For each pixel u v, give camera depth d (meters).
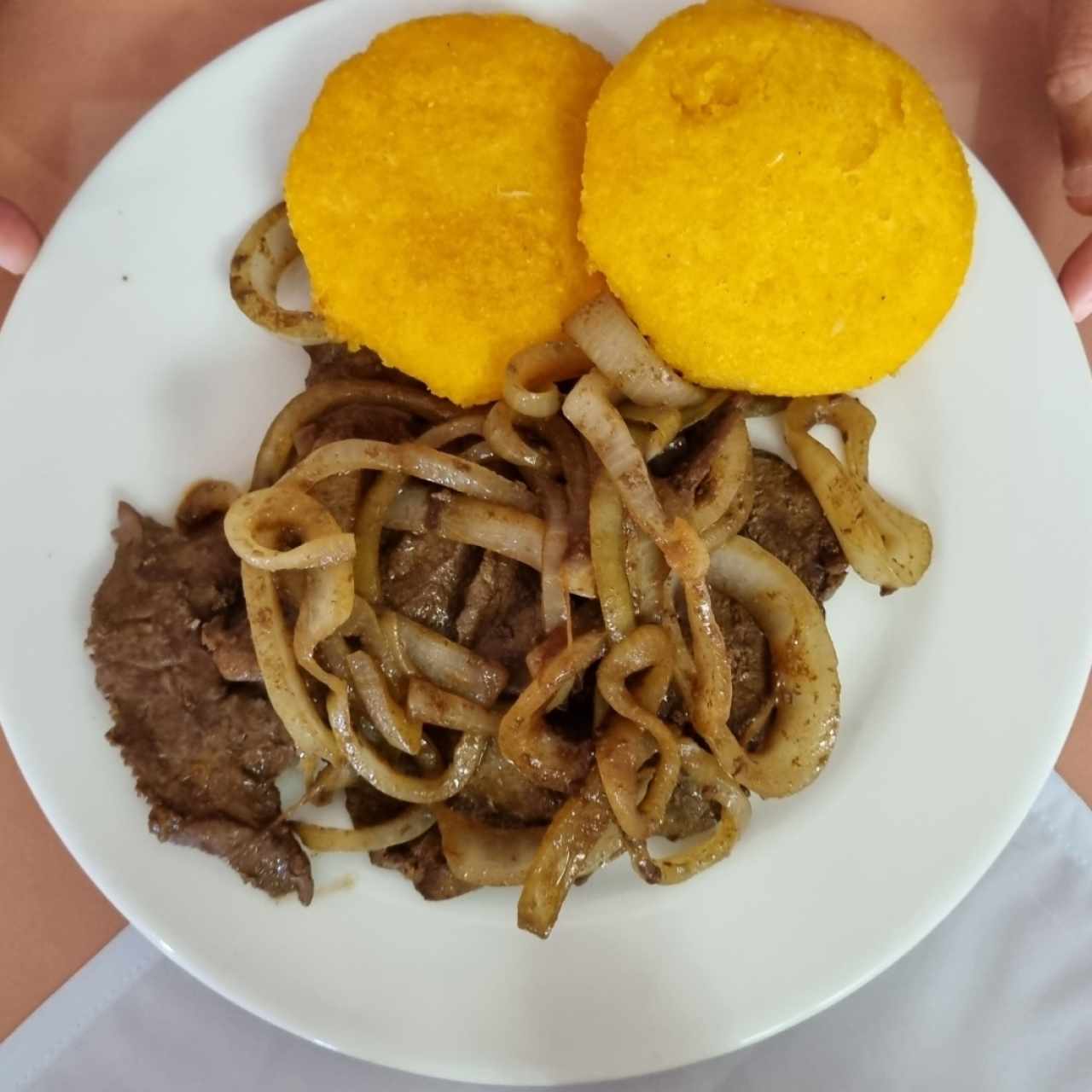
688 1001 0.28
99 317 0.29
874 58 0.26
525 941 0.28
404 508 0.28
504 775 0.28
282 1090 0.30
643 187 0.25
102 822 0.28
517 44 0.27
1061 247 0.31
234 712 0.28
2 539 0.28
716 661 0.26
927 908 0.28
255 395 0.29
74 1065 0.29
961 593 0.28
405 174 0.27
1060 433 0.28
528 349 0.27
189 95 0.29
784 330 0.26
